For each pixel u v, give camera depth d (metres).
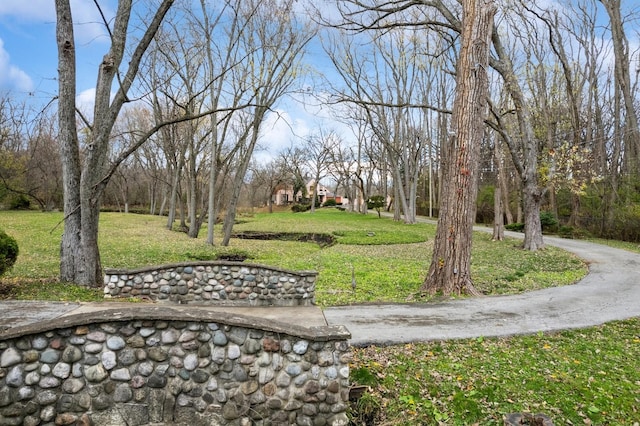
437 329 6.25
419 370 4.85
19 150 24.11
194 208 21.58
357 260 14.41
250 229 27.72
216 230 27.47
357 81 28.58
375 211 55.12
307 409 3.67
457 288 8.87
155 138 27.64
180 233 23.45
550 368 4.93
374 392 4.38
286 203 69.56
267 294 7.90
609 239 22.95
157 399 3.54
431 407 4.11
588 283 10.30
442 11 11.82
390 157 32.78
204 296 7.79
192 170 21.41
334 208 62.75
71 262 8.55
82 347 3.49
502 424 3.75
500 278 11.05
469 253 9.06
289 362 3.68
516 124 20.69
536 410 3.99
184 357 3.59
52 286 8.12
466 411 3.99
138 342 3.55
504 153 28.44
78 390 3.47
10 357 3.38
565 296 8.72
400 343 5.67
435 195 48.28
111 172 8.79
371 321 6.66
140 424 3.52
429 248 18.47
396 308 7.59
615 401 4.11
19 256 12.12
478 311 7.38
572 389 4.37
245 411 3.61
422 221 35.38
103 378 3.50
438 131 36.03
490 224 34.94
